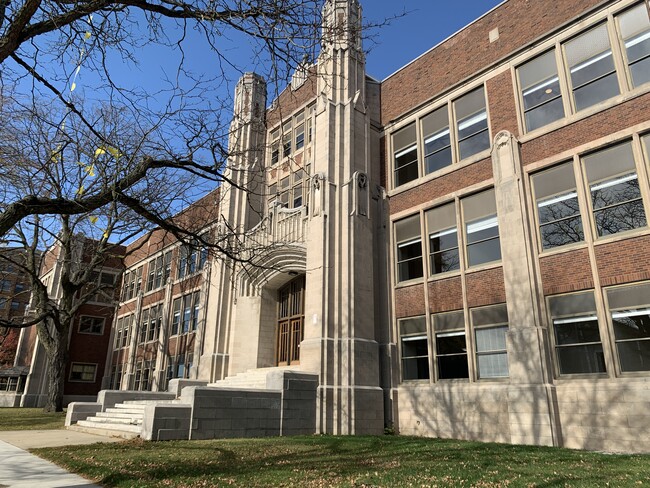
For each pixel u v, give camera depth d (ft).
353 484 22.38
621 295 39.93
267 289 69.51
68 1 21.99
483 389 46.96
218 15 22.50
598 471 25.77
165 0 22.06
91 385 127.03
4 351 141.49
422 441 42.75
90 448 35.94
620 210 41.55
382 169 64.23
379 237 60.44
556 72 48.78
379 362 55.98
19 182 38.96
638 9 44.06
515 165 48.70
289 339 66.44
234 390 44.93
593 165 44.06
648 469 26.35
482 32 56.70
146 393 63.10
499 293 48.06
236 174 77.10
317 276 54.80
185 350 91.15
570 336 42.27
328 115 60.44
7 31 19.93
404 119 63.46
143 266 119.96
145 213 25.26
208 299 79.41
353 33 29.09
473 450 35.91
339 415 50.01
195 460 29.48
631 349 38.58
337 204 57.88
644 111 41.42
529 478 23.75
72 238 86.17
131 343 115.14
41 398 119.65
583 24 47.16
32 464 29.76
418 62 63.67
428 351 53.01
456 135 56.80
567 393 40.78
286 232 63.62
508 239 47.47
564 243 44.52
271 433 46.16
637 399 36.83
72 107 23.12
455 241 53.98
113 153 23.85
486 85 54.60
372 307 55.52
